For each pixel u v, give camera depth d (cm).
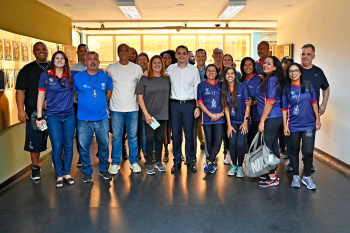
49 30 594
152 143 427
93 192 368
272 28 914
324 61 523
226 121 447
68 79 371
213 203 334
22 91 385
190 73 418
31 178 415
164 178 412
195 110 425
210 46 1076
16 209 325
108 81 400
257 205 328
